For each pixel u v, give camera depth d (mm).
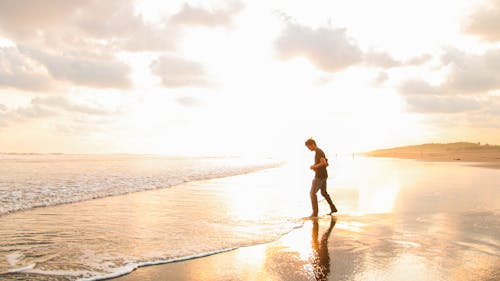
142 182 15766
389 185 15797
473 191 13320
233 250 5559
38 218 7723
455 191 13367
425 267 4727
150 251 5379
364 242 6066
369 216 8570
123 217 8062
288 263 4922
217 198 11656
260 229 7105
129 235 6363
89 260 4887
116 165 30219
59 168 24094
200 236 6406
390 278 4312
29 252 5219
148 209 9211
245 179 19875
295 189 14695
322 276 4387
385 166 35906
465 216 8375
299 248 5711
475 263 4891
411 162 47719
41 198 10289
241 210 9391
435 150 119375
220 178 20531
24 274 4281
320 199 11625
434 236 6453
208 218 8180
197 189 14289
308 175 23828
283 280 4246
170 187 14820
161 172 22391
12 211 8438
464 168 29359
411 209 9469
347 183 16969
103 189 12836
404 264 4855
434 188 14453
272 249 5641
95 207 9328
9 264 4656
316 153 9133
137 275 4367
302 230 7051
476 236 6438
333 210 9039
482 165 34844
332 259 5102
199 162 43625
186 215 8508
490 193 12734
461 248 5629
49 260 4859
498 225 7398
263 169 31797
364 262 4941
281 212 9164
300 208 9844
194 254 5277
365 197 11992
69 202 10039
